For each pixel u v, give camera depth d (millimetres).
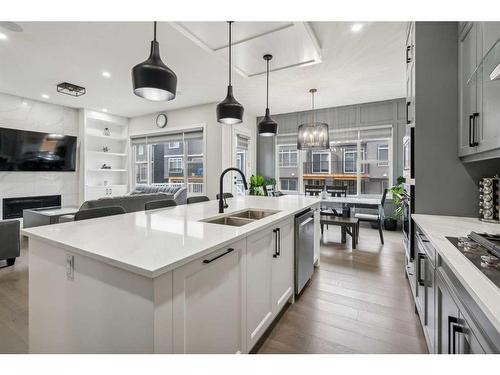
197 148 5809
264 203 2760
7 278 2713
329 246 3969
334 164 5969
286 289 2098
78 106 5625
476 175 2078
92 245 1168
